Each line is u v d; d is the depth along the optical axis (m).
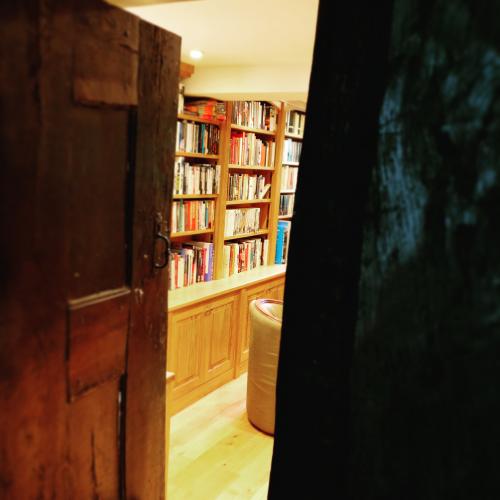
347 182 0.58
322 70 0.59
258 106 4.04
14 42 0.79
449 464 0.49
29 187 0.85
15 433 0.89
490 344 0.45
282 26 2.23
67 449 1.03
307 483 0.66
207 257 3.77
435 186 0.48
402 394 0.52
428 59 0.47
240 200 4.03
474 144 0.44
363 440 0.57
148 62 1.10
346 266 0.59
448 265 0.47
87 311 1.02
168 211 1.26
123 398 1.19
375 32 0.54
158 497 1.40
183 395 3.36
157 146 1.18
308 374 0.64
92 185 0.99
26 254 0.86
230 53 2.86
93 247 1.02
